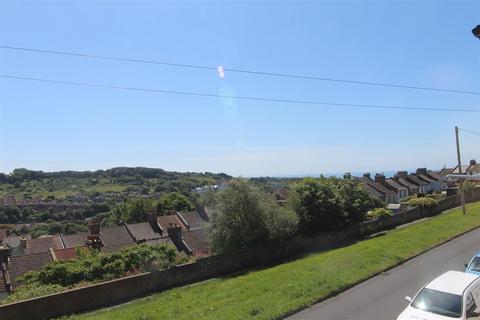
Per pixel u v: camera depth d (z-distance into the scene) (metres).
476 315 11.90
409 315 11.80
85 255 31.33
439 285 12.62
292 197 33.97
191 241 41.31
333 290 17.56
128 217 82.75
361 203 37.47
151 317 15.81
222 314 14.91
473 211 44.47
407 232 32.78
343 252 26.47
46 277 24.80
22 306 18.30
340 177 42.03
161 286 23.28
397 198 79.00
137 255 27.53
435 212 47.62
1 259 31.39
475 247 26.53
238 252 27.98
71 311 19.61
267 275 21.52
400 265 22.62
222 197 29.47
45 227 89.56
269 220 30.23
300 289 17.55
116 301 21.11
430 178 96.38
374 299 16.50
